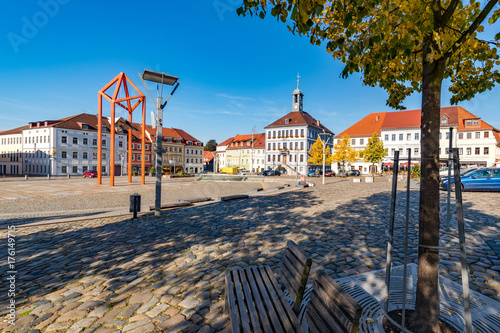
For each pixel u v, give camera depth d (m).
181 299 3.73
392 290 3.55
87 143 64.88
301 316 3.03
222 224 8.53
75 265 5.30
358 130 66.62
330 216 9.14
